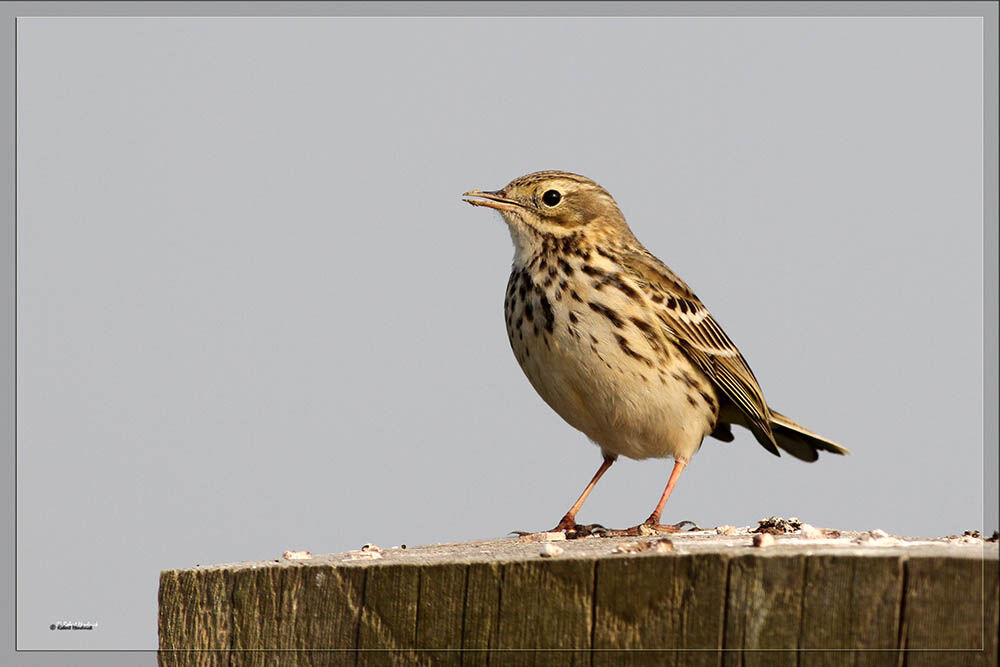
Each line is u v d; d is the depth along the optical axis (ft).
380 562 34.27
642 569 29.94
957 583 26.86
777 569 28.53
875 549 29.96
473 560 32.60
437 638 32.45
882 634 27.37
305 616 34.94
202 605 37.45
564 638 30.63
